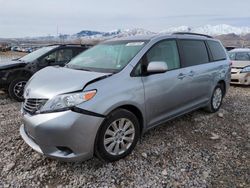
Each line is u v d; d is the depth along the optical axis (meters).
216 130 4.61
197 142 4.06
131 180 2.99
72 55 7.97
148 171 3.18
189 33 4.96
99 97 3.00
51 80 3.27
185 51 4.53
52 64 7.45
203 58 5.04
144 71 3.61
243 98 7.40
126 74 3.40
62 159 2.93
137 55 3.65
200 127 4.73
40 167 3.23
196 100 4.84
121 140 3.37
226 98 7.33
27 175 3.07
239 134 4.45
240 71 9.44
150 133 4.35
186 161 3.44
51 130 2.84
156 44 3.96
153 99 3.71
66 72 3.54
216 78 5.35
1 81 6.63
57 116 2.83
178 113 4.37
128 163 3.35
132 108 3.49
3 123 4.80
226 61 5.84
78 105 2.86
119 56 3.82
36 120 2.93
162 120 4.03
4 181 2.94
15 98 6.83
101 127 3.08
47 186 2.88
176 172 3.16
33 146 3.11
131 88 3.35
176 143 3.99
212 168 3.26
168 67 4.08
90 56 4.24
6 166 3.24
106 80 3.18
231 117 5.39
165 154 3.62
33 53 7.87
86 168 3.22
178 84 4.17
